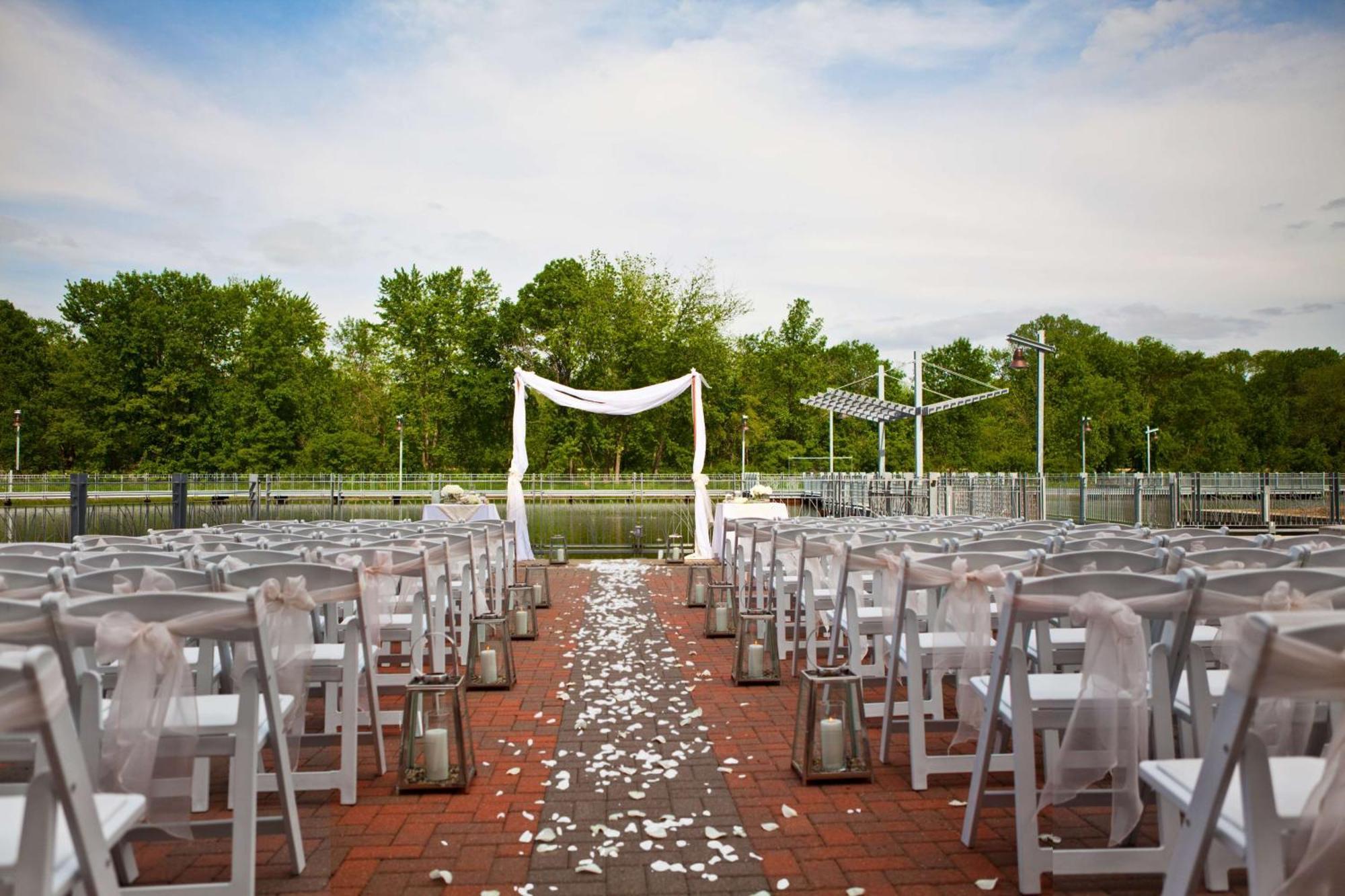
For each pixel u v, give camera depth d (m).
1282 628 1.57
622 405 13.27
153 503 33.62
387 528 6.68
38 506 33.41
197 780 3.43
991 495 17.09
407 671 5.97
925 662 3.88
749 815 3.42
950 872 2.91
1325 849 1.71
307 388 52.69
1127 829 2.63
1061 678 3.14
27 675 1.46
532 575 11.23
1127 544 4.36
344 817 3.41
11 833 1.77
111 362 48.03
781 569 6.45
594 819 3.38
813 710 3.77
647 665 6.22
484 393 52.84
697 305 53.97
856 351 74.81
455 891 2.78
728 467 56.88
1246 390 64.56
